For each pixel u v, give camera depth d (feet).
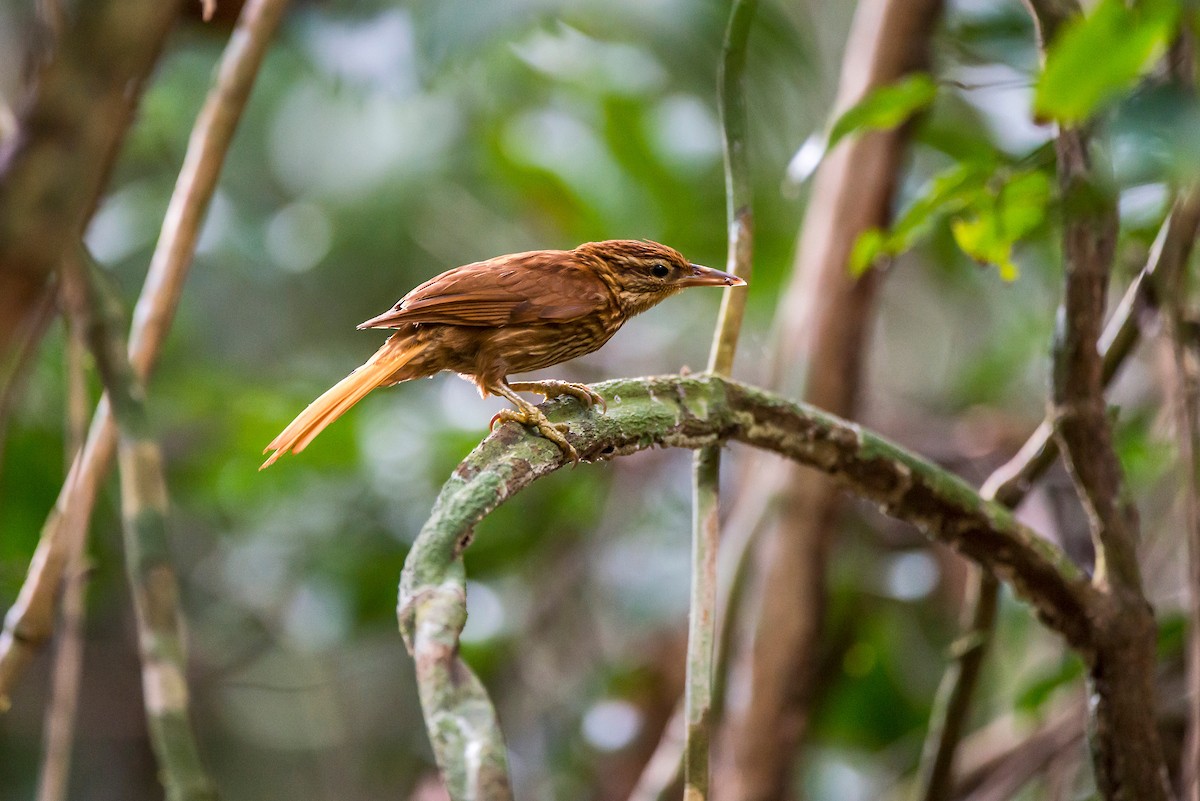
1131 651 18.40
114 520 39.11
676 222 41.50
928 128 34.76
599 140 41.93
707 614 16.20
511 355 22.09
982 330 44.37
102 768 47.42
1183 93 14.99
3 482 35.65
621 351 43.29
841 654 36.60
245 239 41.93
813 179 41.81
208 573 46.78
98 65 8.14
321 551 37.88
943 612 37.37
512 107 42.16
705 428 16.56
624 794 35.58
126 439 14.52
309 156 43.73
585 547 38.88
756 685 30.07
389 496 38.40
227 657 47.11
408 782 47.50
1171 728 27.22
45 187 7.97
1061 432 18.43
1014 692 33.96
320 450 38.19
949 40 32.94
